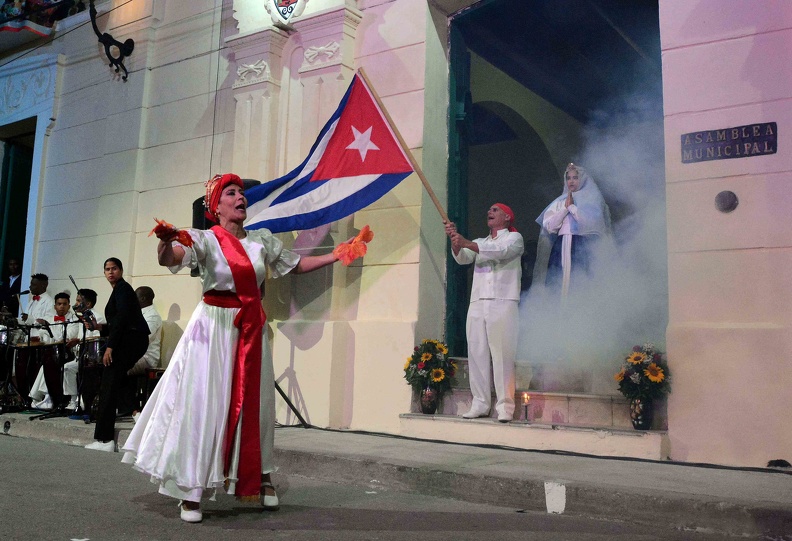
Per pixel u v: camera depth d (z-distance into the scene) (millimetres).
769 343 4992
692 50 5586
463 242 6141
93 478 4676
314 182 6891
